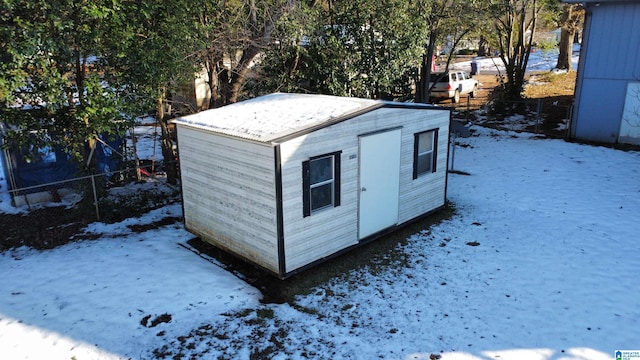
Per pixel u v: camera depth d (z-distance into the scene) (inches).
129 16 360.5
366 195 339.6
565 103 816.9
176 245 358.9
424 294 283.1
